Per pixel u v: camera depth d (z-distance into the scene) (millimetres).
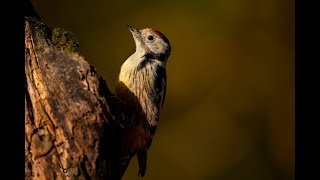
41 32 5875
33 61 5754
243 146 13008
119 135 6168
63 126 5660
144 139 7609
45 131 5621
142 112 7605
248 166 12945
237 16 13242
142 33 8195
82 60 5859
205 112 13031
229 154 12969
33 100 5668
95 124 5758
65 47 5875
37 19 6012
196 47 13039
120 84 7684
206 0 13188
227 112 13031
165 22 13094
